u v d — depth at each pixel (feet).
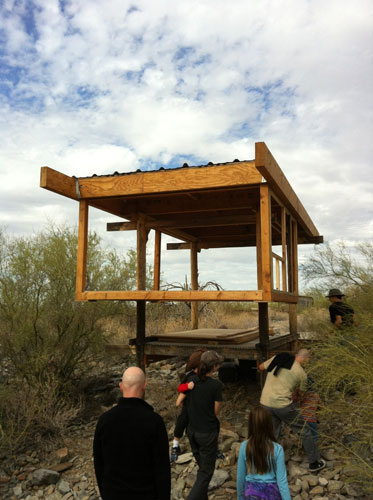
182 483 14.58
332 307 23.44
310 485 13.94
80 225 22.35
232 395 25.09
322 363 15.08
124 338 34.24
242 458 10.02
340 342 16.35
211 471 12.76
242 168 19.08
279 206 24.07
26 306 23.99
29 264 25.11
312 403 15.26
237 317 55.26
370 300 20.54
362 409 13.75
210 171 19.70
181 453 17.12
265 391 16.10
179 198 25.52
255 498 9.38
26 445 18.44
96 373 29.43
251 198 23.93
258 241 24.00
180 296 20.06
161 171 20.58
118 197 22.00
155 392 25.32
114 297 21.26
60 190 20.76
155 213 26.17
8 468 16.53
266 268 18.65
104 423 8.75
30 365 22.98
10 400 19.69
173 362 34.71
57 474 15.57
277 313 65.00
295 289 27.91
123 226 28.94
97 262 28.96
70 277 25.84
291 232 27.14
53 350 24.07
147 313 44.27
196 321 35.22
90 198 22.33
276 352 23.26
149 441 8.41
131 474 8.30
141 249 26.22
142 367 23.80
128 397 8.89
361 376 14.05
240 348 21.79
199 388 13.37
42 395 20.94
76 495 14.48
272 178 18.10
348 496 13.11
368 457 14.29
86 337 26.05
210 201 24.91
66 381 24.53
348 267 24.79
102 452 8.77
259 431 9.75
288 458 16.11
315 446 14.80
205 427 13.01
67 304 25.14
